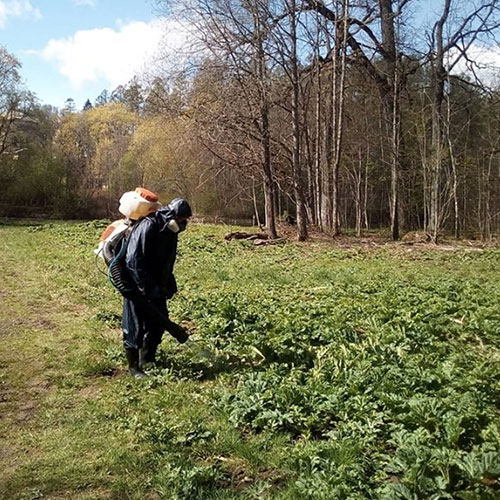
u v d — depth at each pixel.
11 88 43.84
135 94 25.98
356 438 3.96
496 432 3.96
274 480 3.63
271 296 10.13
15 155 45.72
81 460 3.89
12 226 30.89
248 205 38.62
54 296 10.01
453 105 29.34
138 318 5.54
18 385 5.37
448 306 8.81
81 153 53.31
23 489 3.54
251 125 23.11
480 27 26.64
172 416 4.57
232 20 21.58
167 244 5.56
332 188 28.33
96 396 5.09
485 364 5.77
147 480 3.61
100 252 5.60
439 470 3.44
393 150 26.81
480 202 30.56
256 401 4.57
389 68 28.22
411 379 4.92
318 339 6.68
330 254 18.70
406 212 32.84
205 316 7.89
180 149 27.42
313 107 30.91
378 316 7.85
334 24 24.91
